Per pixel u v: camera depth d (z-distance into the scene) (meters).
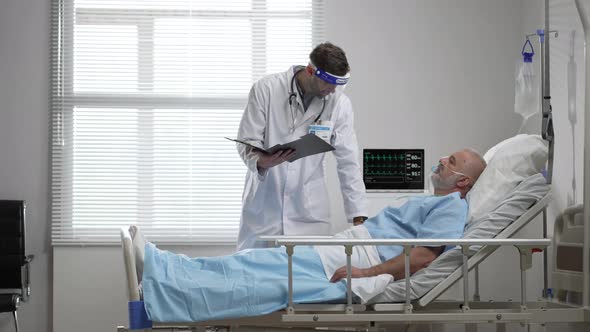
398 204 3.84
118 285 4.33
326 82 3.06
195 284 2.39
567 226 3.06
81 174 4.37
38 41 4.39
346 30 4.42
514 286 4.08
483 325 4.02
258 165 3.21
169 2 4.42
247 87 4.43
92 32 4.40
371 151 4.08
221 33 4.43
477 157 2.82
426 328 3.61
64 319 4.30
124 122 4.40
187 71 4.41
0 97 4.39
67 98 4.38
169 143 4.39
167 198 4.39
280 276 2.48
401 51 4.42
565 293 3.08
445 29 4.43
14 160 4.39
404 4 4.43
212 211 4.40
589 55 2.69
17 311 4.37
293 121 3.32
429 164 4.41
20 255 4.11
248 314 2.38
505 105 4.43
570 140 3.47
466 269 2.43
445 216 2.60
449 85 4.43
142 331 2.47
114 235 4.34
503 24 4.44
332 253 2.61
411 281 2.47
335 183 4.38
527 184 2.62
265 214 3.45
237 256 2.55
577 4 2.70
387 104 4.42
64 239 4.33
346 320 2.37
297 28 4.43
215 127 4.42
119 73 4.40
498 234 2.54
